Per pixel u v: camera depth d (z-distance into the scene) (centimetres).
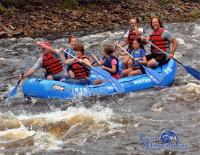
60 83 2392
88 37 4772
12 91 2461
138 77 2567
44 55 2470
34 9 6150
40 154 1680
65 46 4284
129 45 2869
